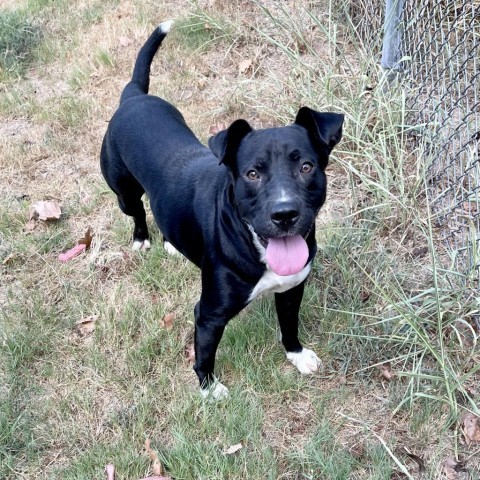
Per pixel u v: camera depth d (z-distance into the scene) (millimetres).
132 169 1396
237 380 1341
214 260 1158
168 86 2072
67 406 1310
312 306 1430
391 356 1349
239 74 2092
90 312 1489
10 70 2277
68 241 1664
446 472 1183
